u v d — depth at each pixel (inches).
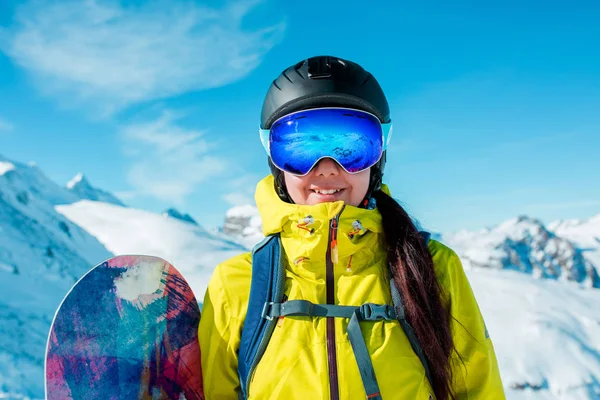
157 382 85.8
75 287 83.0
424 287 76.4
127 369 84.0
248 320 78.1
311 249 77.9
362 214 80.8
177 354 88.9
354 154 80.9
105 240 1467.8
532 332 671.8
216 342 82.9
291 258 79.7
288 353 72.2
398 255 78.7
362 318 74.4
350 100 82.1
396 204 85.2
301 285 78.3
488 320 728.3
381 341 73.3
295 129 82.1
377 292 78.0
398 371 71.7
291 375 70.8
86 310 83.0
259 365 73.9
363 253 82.0
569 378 561.0
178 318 91.7
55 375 77.9
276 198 84.1
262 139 92.1
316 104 82.1
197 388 88.4
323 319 74.2
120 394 82.5
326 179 81.8
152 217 1642.5
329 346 71.7
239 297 83.3
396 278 77.9
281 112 84.0
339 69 83.7
